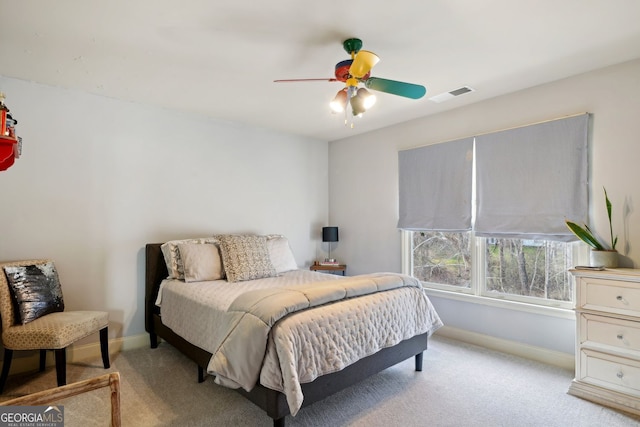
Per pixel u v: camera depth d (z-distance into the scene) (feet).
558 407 7.34
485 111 10.85
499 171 10.42
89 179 10.10
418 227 12.52
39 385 8.17
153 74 8.86
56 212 9.57
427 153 12.28
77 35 6.97
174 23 6.57
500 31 6.91
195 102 10.95
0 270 7.87
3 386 7.79
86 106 10.06
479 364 9.49
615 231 8.41
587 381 7.75
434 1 5.93
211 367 6.35
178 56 7.89
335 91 10.00
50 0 5.82
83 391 4.25
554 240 9.34
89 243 10.09
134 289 10.87
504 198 10.30
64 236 9.69
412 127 12.92
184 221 11.93
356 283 7.81
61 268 9.62
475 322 11.09
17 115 9.02
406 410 7.20
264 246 11.52
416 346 8.81
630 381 7.20
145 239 11.10
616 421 6.82
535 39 7.23
